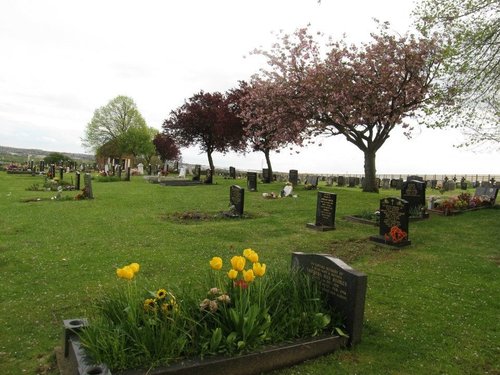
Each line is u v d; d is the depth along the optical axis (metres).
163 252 9.45
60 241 10.49
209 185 29.81
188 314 4.22
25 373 4.27
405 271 8.19
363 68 22.61
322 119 24.47
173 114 47.19
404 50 21.77
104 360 3.66
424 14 14.93
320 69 23.19
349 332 4.91
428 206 16.77
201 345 4.03
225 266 8.38
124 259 8.77
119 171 36.41
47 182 27.41
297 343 4.50
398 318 5.81
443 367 4.52
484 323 5.70
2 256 8.83
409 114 23.53
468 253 9.81
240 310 4.27
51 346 4.85
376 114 23.08
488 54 13.13
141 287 6.84
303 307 4.92
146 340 3.86
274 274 5.42
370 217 14.30
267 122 26.53
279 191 24.38
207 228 12.53
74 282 7.21
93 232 11.76
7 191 23.95
